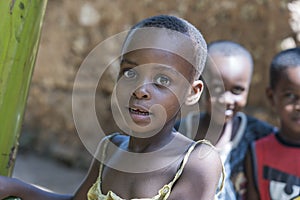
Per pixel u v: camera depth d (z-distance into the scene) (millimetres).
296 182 2447
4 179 1559
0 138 1586
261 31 5023
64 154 5859
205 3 5312
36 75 6191
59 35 6059
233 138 2527
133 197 1464
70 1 5988
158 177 1452
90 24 5867
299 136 2488
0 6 1517
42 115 6164
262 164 2502
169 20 1421
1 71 1543
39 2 1590
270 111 4934
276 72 2600
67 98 6023
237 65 2480
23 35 1560
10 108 1583
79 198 1645
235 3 5164
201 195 1419
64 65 6039
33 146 6141
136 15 5625
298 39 4809
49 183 5328
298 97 2498
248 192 2529
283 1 4863
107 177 1533
